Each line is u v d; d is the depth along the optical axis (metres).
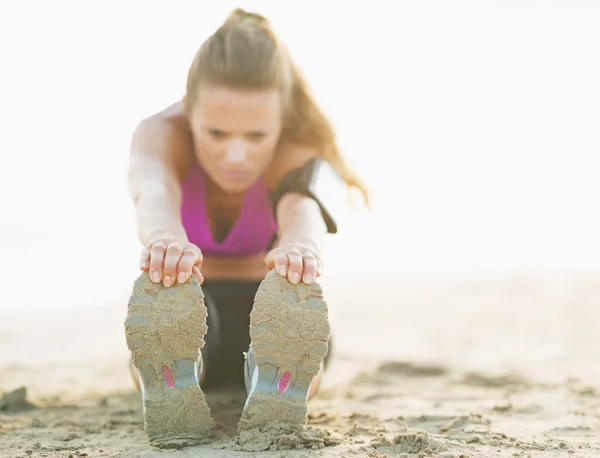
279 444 1.95
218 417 2.52
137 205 2.34
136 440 2.18
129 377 4.10
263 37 2.51
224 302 2.86
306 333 1.98
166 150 2.58
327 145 2.76
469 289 10.64
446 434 2.27
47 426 2.53
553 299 9.13
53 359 5.05
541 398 3.09
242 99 2.42
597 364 4.48
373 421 2.50
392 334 6.56
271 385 2.02
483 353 5.18
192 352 2.00
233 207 2.77
